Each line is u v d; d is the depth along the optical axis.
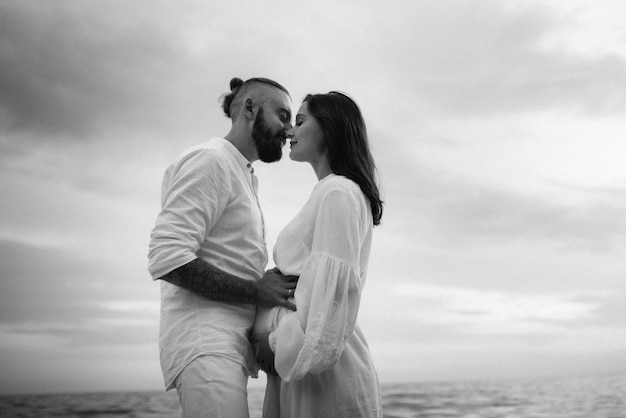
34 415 17.25
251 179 2.72
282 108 2.72
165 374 2.46
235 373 2.39
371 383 2.36
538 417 14.77
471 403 17.34
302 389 2.30
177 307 2.48
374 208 2.46
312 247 2.31
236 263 2.54
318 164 2.49
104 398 18.81
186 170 2.50
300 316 2.22
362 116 2.50
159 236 2.40
